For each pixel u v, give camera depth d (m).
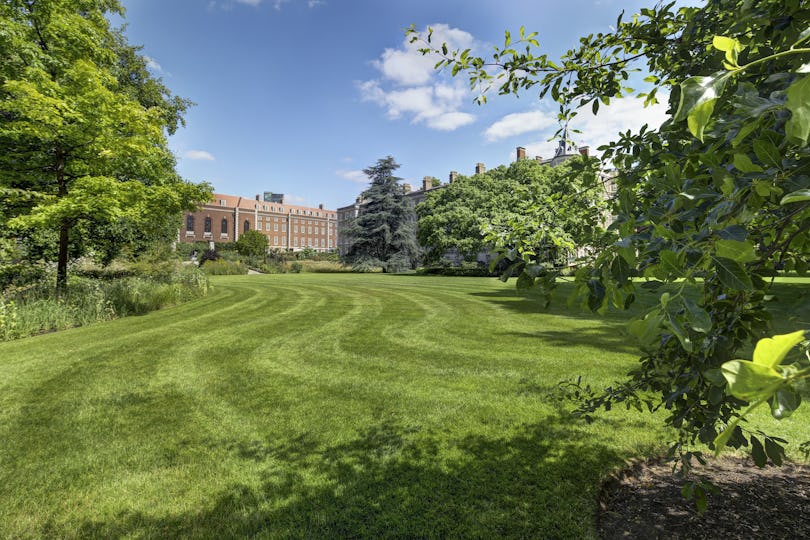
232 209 74.31
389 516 2.34
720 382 0.71
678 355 1.40
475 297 13.72
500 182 32.31
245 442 3.24
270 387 4.53
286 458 2.99
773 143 0.80
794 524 2.12
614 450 2.99
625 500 2.45
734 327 1.16
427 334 7.42
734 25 1.23
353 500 2.49
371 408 3.89
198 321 9.24
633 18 2.06
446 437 3.27
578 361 5.36
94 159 10.34
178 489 2.62
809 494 2.39
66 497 2.54
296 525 2.28
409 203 42.31
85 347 6.58
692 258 0.72
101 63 11.14
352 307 11.58
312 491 2.59
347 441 3.24
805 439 3.05
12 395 4.32
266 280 24.97
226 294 15.80
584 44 2.08
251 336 7.43
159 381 4.78
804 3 1.03
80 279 12.41
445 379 4.73
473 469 2.80
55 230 13.53
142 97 17.05
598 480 2.63
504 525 2.24
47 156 10.20
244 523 2.30
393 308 11.22
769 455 1.23
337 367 5.31
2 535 2.22
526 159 31.86
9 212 10.02
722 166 0.94
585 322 8.27
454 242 31.34
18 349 6.48
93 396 4.29
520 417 3.61
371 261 39.84
